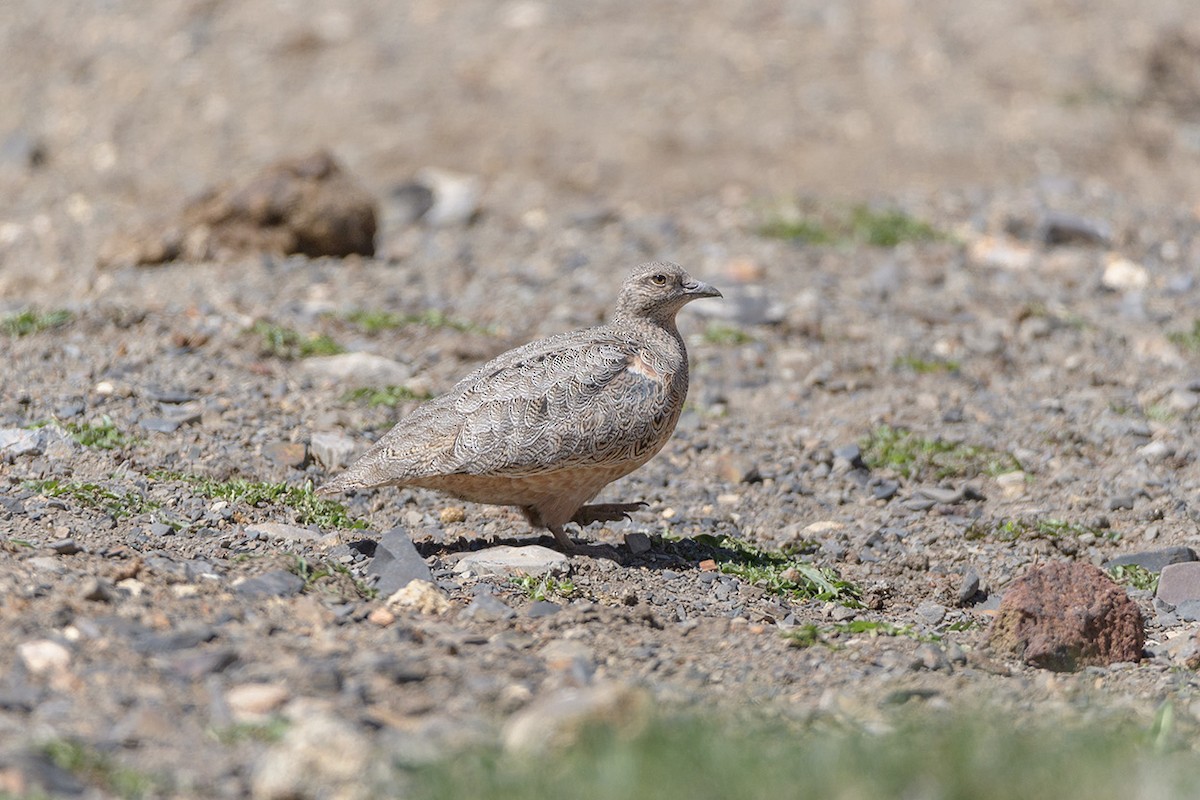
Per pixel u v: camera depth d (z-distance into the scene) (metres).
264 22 31.14
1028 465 12.99
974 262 19.17
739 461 12.73
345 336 15.48
